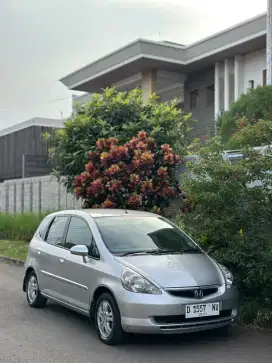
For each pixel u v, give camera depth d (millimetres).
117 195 11945
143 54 24156
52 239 8609
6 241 18812
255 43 21734
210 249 8312
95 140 12680
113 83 28625
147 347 6605
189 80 26641
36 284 8859
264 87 15305
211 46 23344
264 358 6195
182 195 12211
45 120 28594
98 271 6941
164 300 6273
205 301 6465
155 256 7055
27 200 20922
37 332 7355
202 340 6922
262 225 7738
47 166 27484
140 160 11664
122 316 6406
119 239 7422
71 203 17562
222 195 7852
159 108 13492
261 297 7934
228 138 14320
